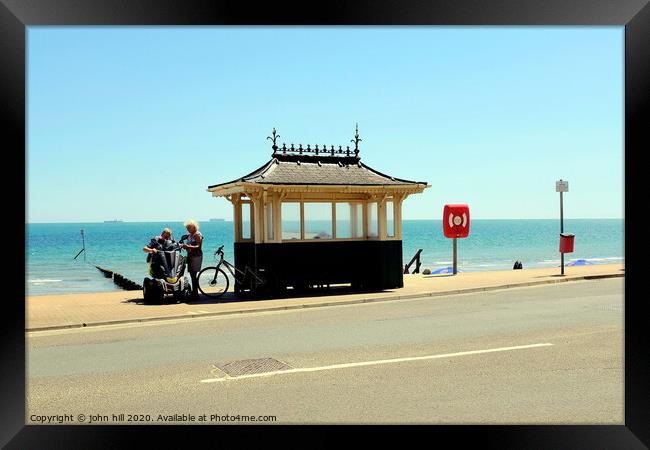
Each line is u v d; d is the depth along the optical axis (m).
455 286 16.00
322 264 14.80
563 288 15.86
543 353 7.77
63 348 8.61
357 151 16.22
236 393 6.11
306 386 6.31
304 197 14.64
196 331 9.93
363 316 11.32
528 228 145.62
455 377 6.59
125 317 11.20
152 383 6.54
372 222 15.60
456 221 20.25
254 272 14.16
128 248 75.44
